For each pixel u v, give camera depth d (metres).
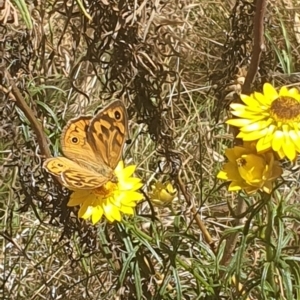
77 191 0.49
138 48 0.52
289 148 0.47
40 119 0.56
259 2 0.51
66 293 0.65
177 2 0.65
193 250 0.62
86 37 0.53
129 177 0.50
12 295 0.67
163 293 0.54
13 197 0.66
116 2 0.52
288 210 0.52
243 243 0.50
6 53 0.52
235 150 0.49
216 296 0.54
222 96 0.56
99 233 0.54
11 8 0.48
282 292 0.55
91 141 0.48
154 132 0.56
